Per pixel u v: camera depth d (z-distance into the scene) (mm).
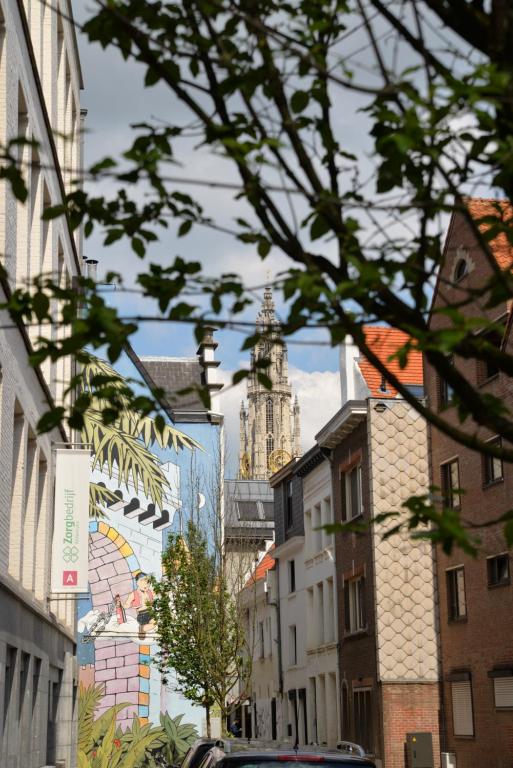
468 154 5844
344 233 5645
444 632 36656
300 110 6062
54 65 28578
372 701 37719
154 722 48094
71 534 27297
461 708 35094
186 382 54281
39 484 26609
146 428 50906
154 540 49812
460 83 5121
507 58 5418
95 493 49594
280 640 54562
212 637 46156
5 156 5656
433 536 5160
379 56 5379
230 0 6008
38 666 24906
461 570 35750
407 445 38562
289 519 54250
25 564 22969
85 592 27000
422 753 34906
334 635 44625
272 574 55969
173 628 46125
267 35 5492
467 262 33062
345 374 44406
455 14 5680
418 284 5832
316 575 47531
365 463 39281
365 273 5238
